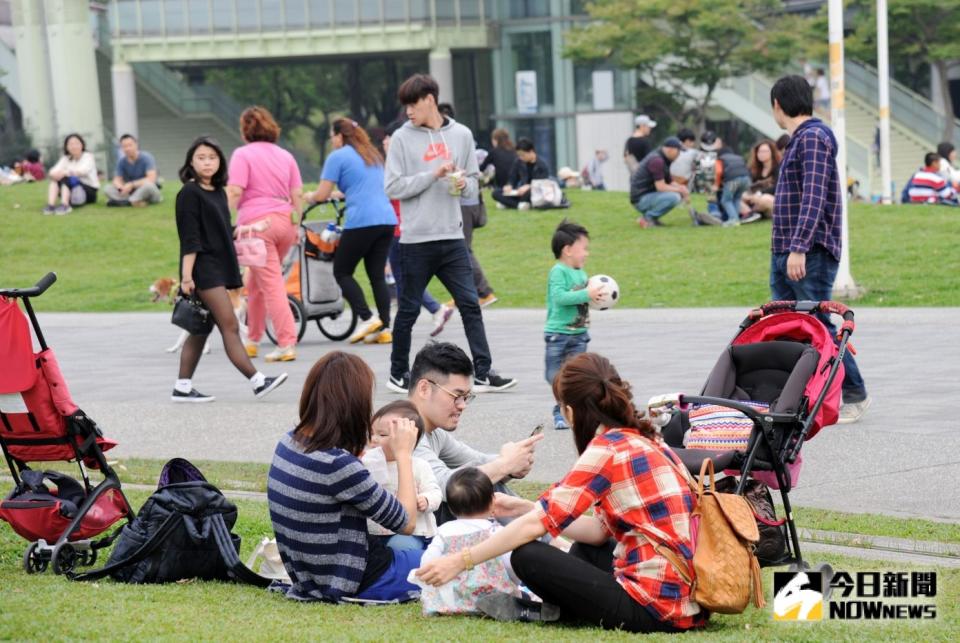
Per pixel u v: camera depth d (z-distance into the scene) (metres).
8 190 51.41
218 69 100.56
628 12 77.12
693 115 83.69
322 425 10.27
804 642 9.07
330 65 100.06
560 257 17.16
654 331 26.59
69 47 87.06
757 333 12.86
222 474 15.24
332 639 9.00
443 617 9.95
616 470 9.47
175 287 29.50
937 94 82.62
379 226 25.08
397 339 20.00
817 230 16.62
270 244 23.45
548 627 9.69
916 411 17.45
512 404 18.89
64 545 11.54
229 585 11.00
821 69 76.12
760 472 11.43
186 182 19.52
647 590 9.41
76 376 23.58
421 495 10.88
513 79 89.25
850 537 11.97
